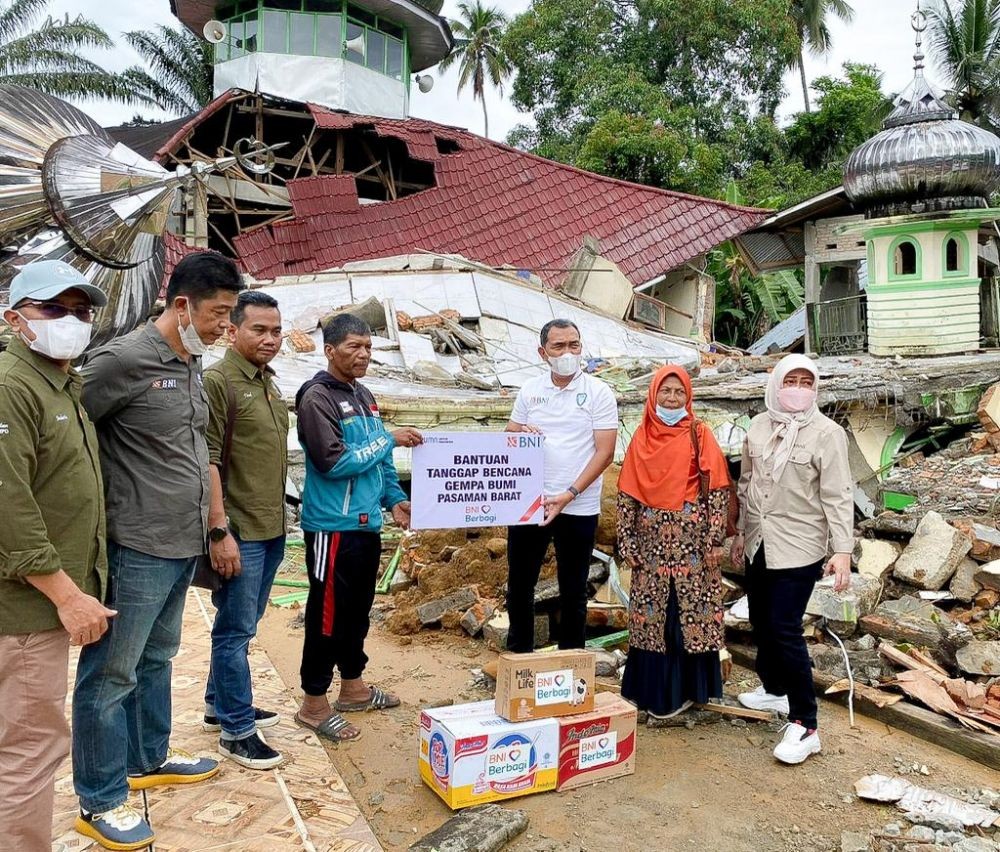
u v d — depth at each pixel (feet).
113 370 9.63
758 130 96.37
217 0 65.67
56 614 8.45
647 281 59.36
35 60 83.10
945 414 28.07
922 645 16.14
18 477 7.98
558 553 14.93
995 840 10.89
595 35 97.35
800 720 13.16
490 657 17.39
